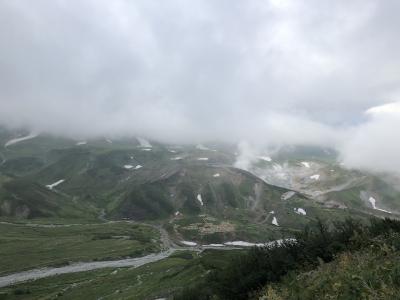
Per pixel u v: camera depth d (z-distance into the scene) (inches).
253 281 979.3
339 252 924.6
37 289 5920.3
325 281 698.2
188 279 4018.2
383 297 532.7
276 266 986.1
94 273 7007.9
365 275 624.1
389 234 891.4
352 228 1002.7
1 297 5467.5
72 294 5275.6
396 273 588.1
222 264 4156.0
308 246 1006.4
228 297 1013.8
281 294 772.0
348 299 582.2
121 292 4709.6
